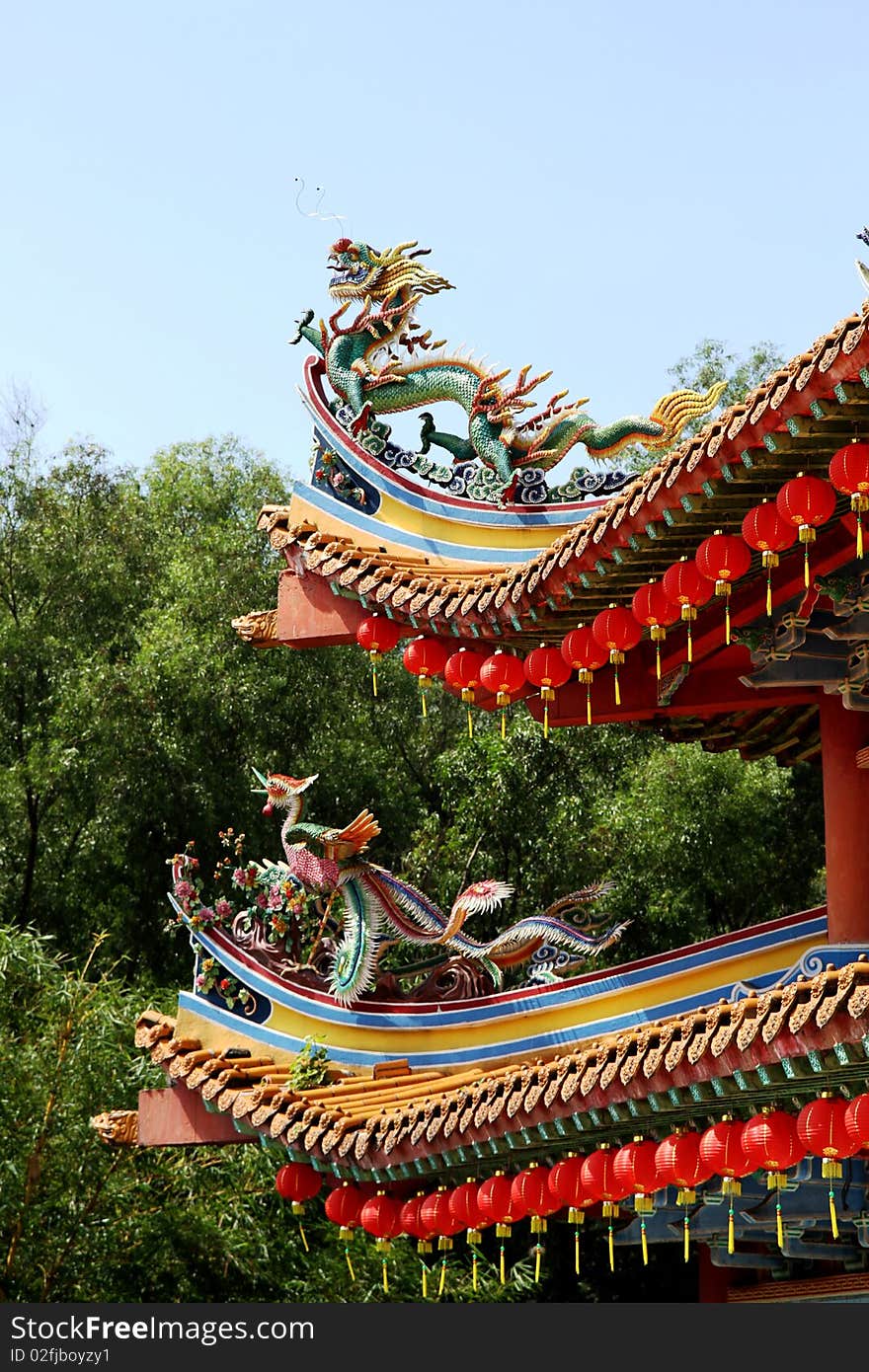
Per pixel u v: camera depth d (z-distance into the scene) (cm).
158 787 1912
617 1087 785
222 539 2122
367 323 1188
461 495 1146
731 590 870
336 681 2100
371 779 2058
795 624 891
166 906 1959
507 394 1147
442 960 1116
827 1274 1034
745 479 785
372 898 1112
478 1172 979
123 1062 1401
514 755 1947
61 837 1973
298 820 1148
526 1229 1805
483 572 1111
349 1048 1091
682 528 847
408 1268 1536
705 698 1062
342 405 1198
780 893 1970
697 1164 796
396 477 1168
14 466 2102
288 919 1144
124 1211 1395
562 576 928
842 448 733
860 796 927
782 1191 908
